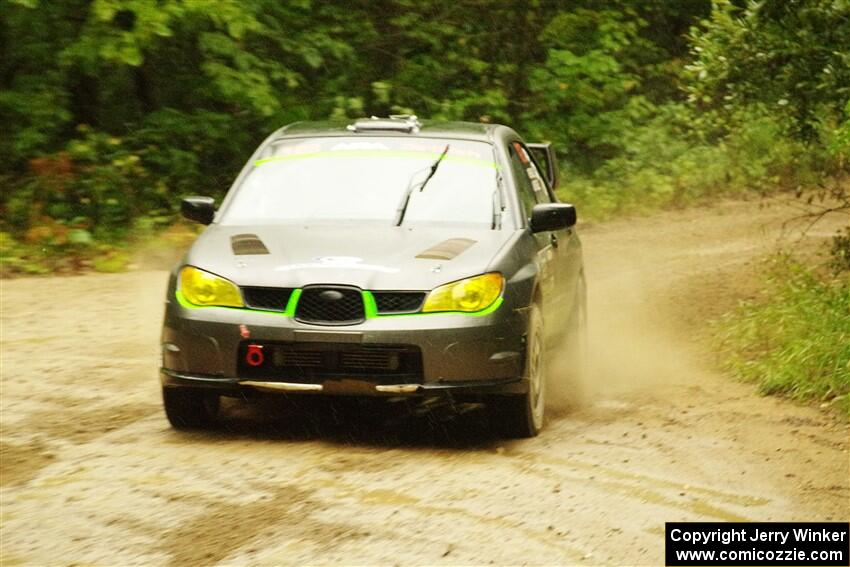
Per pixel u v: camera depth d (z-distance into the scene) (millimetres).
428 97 35500
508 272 11461
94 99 30969
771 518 9414
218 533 8477
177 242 25719
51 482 9719
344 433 11773
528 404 11453
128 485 9648
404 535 8508
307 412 12648
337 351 10867
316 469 10266
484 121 30094
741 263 26281
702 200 39625
